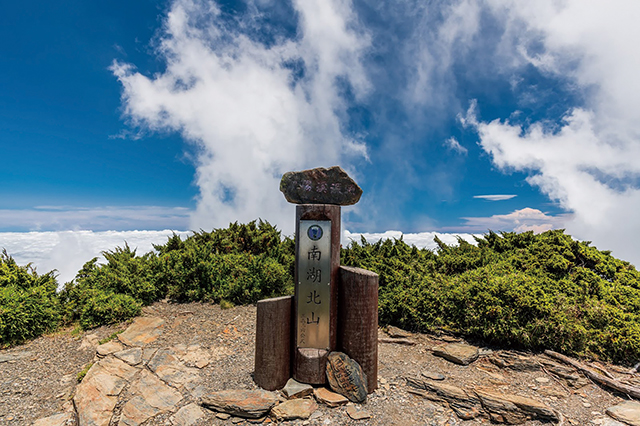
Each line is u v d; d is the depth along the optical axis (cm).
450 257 327
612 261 325
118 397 168
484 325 222
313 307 175
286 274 310
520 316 216
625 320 222
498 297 225
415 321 250
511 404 156
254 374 184
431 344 230
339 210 181
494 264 288
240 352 216
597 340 208
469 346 220
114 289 286
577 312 222
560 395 172
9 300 244
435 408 162
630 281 295
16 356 218
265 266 305
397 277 281
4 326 225
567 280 273
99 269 308
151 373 189
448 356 209
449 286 257
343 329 176
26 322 239
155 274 310
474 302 231
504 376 189
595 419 153
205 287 304
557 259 294
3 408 168
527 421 152
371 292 173
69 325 263
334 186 180
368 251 344
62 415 162
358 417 152
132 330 240
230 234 395
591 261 312
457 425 151
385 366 202
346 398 163
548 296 229
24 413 165
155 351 212
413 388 177
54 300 271
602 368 193
